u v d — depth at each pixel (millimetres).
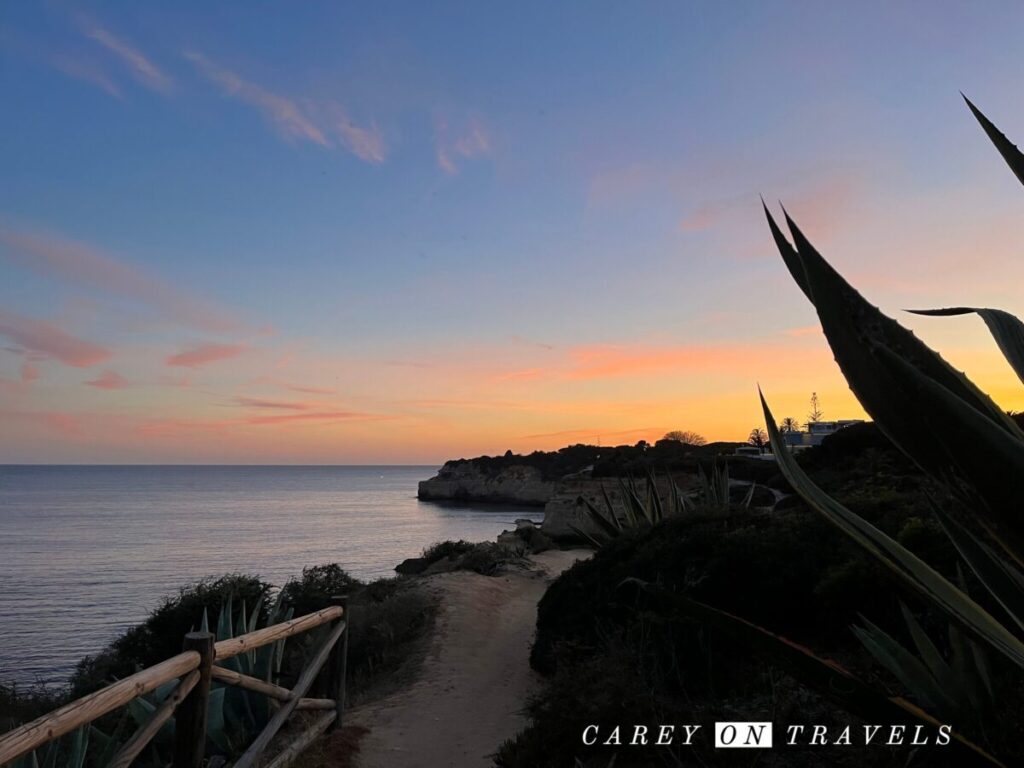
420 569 27172
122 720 4988
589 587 9281
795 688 5020
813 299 1454
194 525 84938
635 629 6789
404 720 7387
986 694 3381
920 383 1287
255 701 5941
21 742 2564
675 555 8211
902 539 5969
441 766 6043
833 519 1680
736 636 1694
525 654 10477
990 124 1752
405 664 10281
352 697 9117
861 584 6043
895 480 11211
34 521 90625
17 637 28062
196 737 4074
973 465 1261
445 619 12469
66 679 20656
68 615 32219
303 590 16078
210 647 4137
